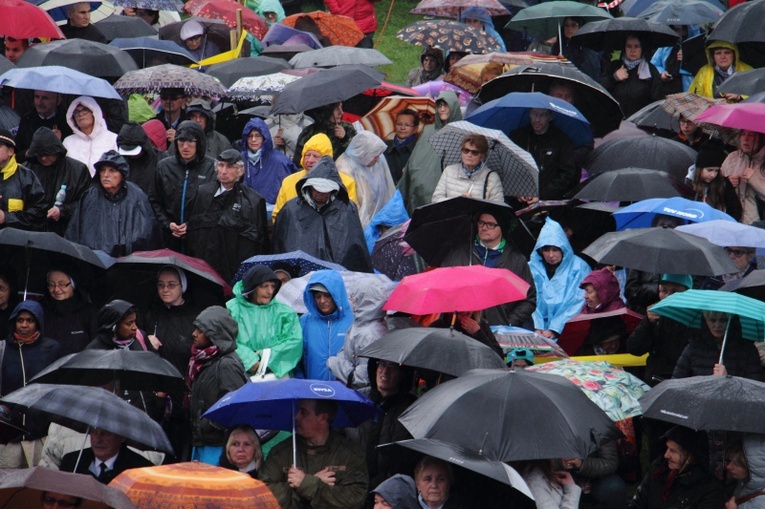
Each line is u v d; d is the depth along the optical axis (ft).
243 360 116.16
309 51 193.36
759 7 174.40
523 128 159.63
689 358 111.96
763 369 112.57
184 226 141.38
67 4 200.64
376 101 184.65
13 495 80.02
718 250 119.65
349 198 148.66
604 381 107.65
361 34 225.97
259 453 101.14
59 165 142.31
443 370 97.60
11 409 112.78
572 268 135.54
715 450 102.17
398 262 139.95
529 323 130.21
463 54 197.26
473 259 124.67
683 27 203.00
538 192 151.23
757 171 146.72
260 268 118.83
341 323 119.65
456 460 84.17
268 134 158.20
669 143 155.33
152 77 164.96
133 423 94.68
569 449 86.28
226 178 139.95
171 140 165.07
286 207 141.38
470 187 146.00
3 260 126.41
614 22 188.14
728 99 165.58
